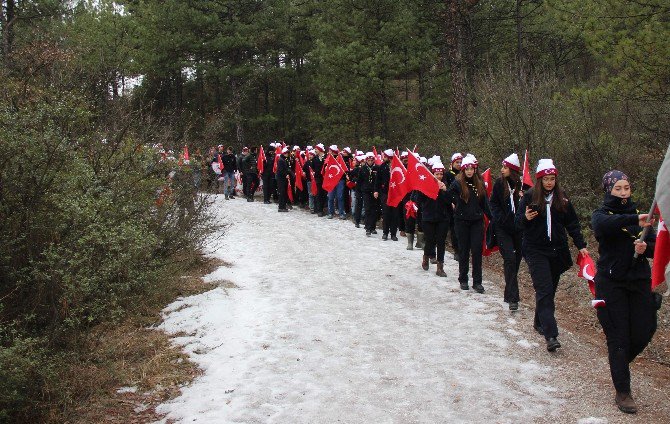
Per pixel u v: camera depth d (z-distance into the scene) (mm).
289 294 9203
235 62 31984
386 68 24656
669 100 10766
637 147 12453
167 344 7152
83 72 10258
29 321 5797
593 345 7000
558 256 6879
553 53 24984
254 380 6012
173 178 10328
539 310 6793
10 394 4930
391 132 27062
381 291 9383
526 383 5863
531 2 23625
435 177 10156
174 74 32250
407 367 6305
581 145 12758
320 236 14773
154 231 8938
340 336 7285
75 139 7113
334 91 26453
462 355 6621
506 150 13805
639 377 6129
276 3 31078
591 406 5344
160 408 5504
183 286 9539
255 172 22750
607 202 5516
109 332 7426
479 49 26016
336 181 17219
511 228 8289
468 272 10242
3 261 5715
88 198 6320
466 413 5258
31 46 10445
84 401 5605
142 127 10242
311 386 5852
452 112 21844
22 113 6414
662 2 10312
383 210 14234
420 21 25891
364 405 5430
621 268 5355
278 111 36188
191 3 30453
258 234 15000
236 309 8414
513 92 14008
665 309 8141
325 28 26344
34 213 5977
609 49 10852
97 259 6211
